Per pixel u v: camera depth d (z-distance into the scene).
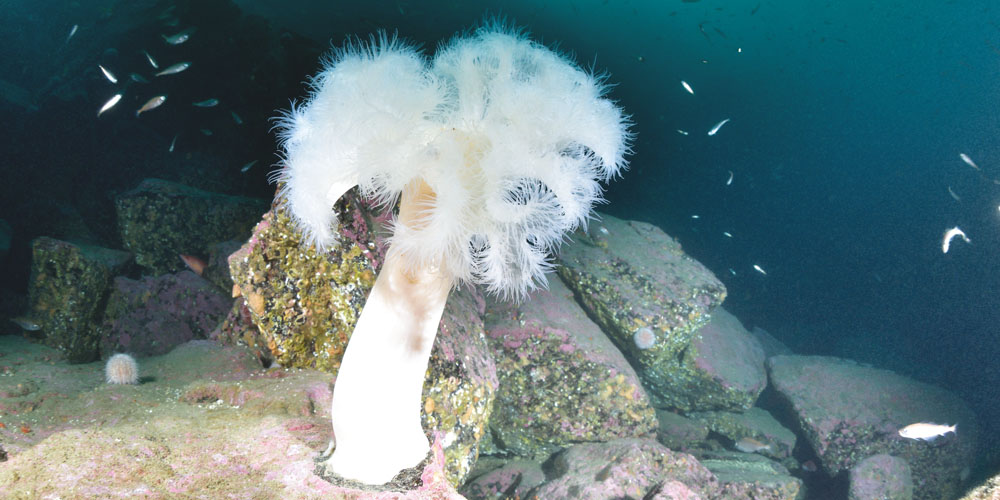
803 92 32.06
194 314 5.25
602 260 6.93
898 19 31.06
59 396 2.90
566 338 5.60
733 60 34.53
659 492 3.60
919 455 6.71
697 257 17.67
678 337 6.59
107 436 1.74
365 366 1.62
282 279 3.02
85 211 7.72
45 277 4.84
